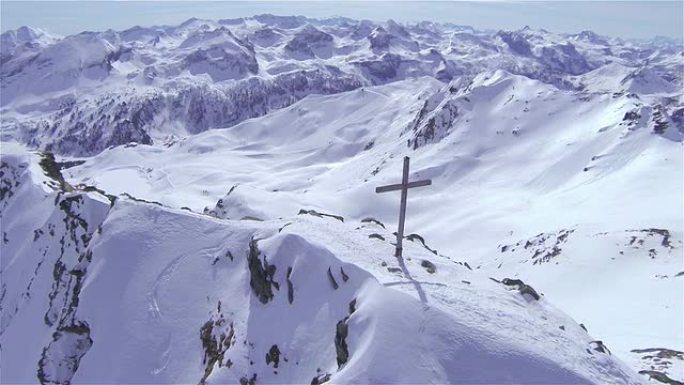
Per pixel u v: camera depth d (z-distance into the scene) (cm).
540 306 2645
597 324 5100
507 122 19112
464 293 2475
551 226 10406
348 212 13925
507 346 2119
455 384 1984
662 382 2583
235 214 11681
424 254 3014
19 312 4450
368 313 2247
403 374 2000
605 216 10081
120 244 3900
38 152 6644
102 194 5150
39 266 4641
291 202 12688
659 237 7225
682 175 11650
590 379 2052
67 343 3581
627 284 6134
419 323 2169
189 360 3055
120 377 3152
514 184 15288
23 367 3884
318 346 2458
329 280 2647
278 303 2798
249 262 3164
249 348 2714
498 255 9169
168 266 3638
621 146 14500
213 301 3253
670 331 4488
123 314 3481
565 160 15350
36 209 5434
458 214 13125
